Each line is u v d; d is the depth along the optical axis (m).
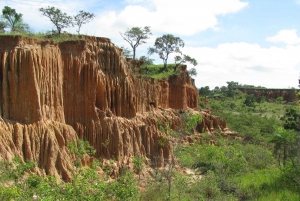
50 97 32.91
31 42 32.47
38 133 30.62
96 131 37.16
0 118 29.05
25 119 30.50
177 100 63.59
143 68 61.62
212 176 34.34
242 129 71.50
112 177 34.75
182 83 64.88
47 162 30.12
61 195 20.36
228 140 60.38
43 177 27.56
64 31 39.62
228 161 37.91
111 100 40.84
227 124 76.25
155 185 33.06
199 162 43.62
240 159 39.94
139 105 47.03
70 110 35.81
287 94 151.62
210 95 152.75
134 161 35.91
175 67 69.50
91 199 19.81
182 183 31.73
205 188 31.70
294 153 37.25
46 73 32.59
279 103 139.00
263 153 48.91
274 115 101.81
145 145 42.97
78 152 29.75
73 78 36.12
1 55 30.33
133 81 46.28
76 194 20.11
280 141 40.69
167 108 59.16
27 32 36.41
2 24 42.78
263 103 139.00
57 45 35.12
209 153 42.28
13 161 26.23
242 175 38.03
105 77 39.88
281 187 33.03
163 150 43.84
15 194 19.61
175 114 56.69
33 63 30.97
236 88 168.25
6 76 30.19
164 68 68.62
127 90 43.06
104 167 35.75
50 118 32.62
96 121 37.38
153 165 41.00
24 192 21.58
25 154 29.05
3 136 28.12
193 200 29.00
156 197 30.06
